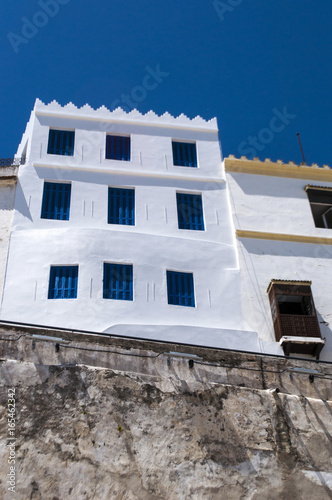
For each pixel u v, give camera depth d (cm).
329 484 1597
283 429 1680
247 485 1554
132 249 2309
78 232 2295
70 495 1436
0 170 2500
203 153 2734
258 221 2531
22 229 2344
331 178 2717
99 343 1750
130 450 1549
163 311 2203
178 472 1539
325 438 1689
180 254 2356
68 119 2705
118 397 1644
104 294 2191
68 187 2514
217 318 2236
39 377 1634
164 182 2598
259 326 2242
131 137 2711
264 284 2347
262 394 1747
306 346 2120
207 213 2548
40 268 2214
